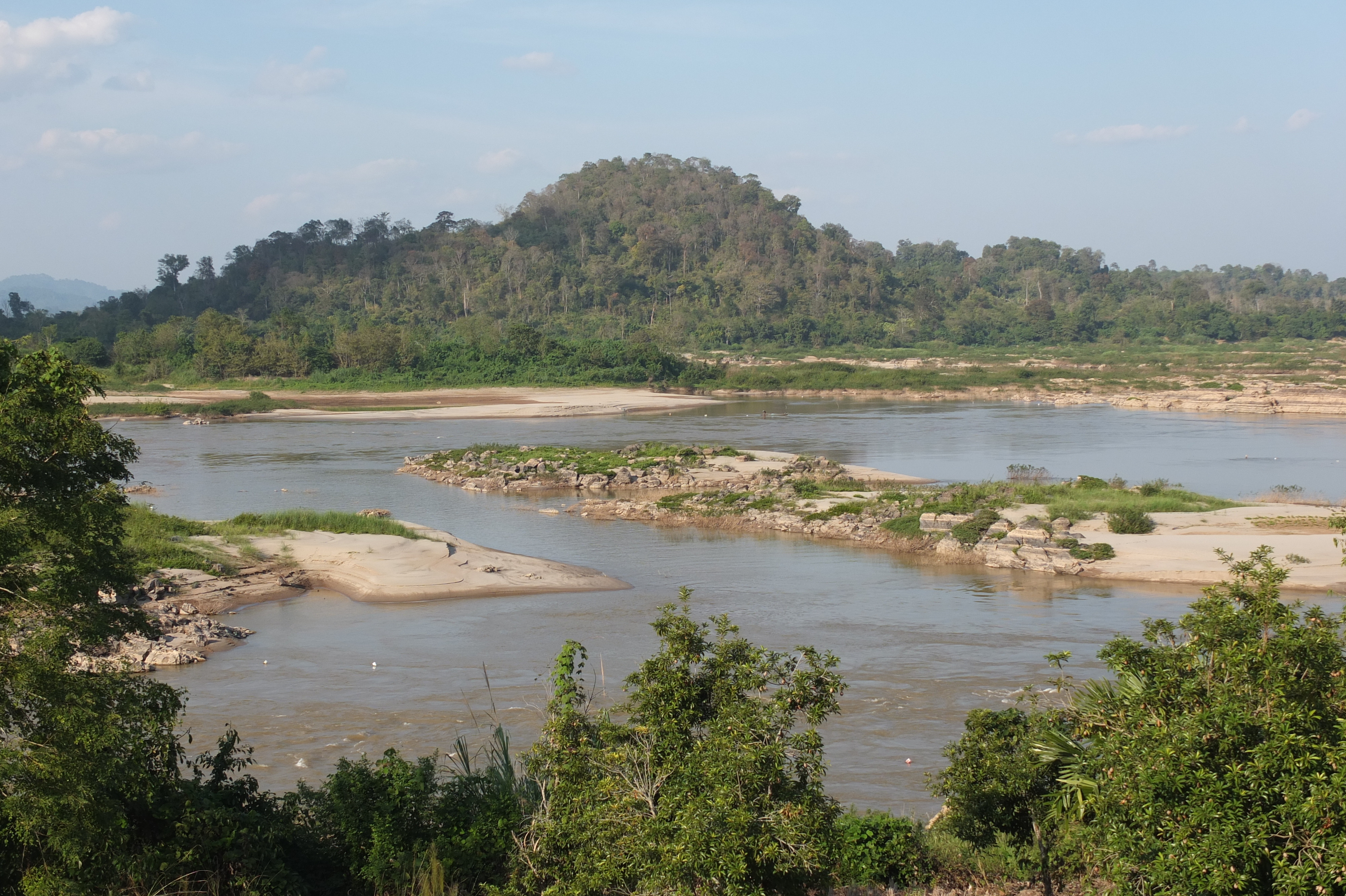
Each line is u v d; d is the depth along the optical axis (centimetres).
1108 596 3719
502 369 14950
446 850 1323
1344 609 1107
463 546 4544
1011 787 1248
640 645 3086
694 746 1209
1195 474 6788
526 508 6031
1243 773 933
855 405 13162
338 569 4041
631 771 1215
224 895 1263
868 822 1461
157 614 3241
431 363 15162
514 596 3769
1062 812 1180
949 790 1358
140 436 9694
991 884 1380
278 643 3128
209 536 4303
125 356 15325
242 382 14375
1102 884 1266
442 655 2988
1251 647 1031
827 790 1988
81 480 1250
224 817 1294
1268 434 9188
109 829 1176
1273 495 5694
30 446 1188
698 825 1045
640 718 1305
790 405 13225
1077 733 1237
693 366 16125
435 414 11550
